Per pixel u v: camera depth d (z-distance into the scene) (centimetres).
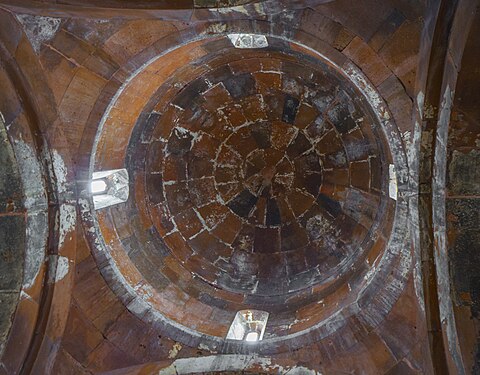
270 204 1156
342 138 1086
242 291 1055
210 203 1136
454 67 615
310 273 1085
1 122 678
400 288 760
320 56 795
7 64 666
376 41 699
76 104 763
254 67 1048
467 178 663
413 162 688
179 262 1032
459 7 568
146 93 901
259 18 731
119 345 808
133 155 970
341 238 1072
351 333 804
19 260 696
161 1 660
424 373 685
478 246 670
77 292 783
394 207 848
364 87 741
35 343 701
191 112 1082
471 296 666
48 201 737
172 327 863
